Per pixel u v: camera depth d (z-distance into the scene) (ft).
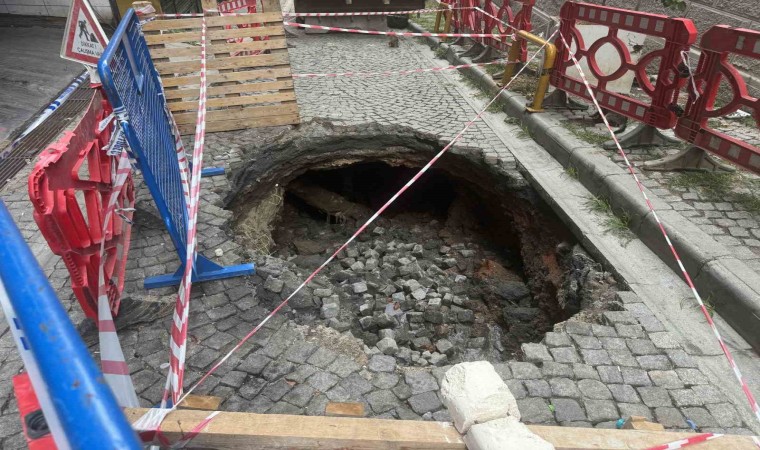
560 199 13.93
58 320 2.77
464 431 4.61
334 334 9.38
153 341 8.98
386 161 19.24
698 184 13.39
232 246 11.66
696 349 8.95
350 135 18.40
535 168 15.71
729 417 7.65
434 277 17.11
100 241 8.62
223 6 18.72
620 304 10.06
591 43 17.80
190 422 4.77
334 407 6.73
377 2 32.63
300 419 4.85
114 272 9.53
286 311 10.31
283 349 8.83
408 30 34.81
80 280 7.81
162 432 4.66
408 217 22.41
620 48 14.96
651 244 11.76
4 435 7.27
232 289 10.36
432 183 23.82
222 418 4.83
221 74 16.80
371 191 25.09
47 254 11.50
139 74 10.07
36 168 7.07
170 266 11.07
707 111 12.79
